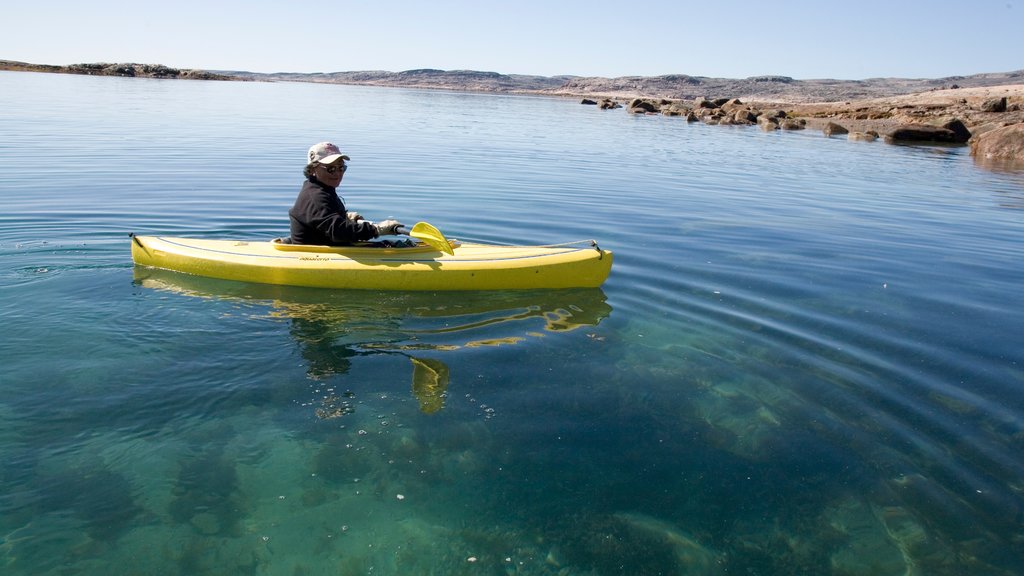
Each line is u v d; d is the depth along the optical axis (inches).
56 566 97.2
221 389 150.3
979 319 216.7
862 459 133.7
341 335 184.1
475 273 226.4
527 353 177.2
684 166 633.6
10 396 142.9
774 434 141.9
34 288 210.8
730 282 249.0
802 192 493.7
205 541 103.6
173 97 1323.8
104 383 150.7
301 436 132.7
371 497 115.6
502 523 111.0
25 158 472.1
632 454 132.1
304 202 229.0
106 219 308.7
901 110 1295.5
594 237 314.2
